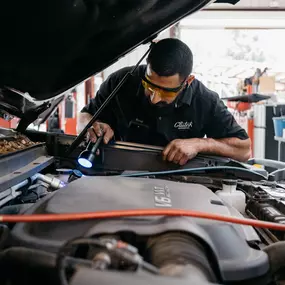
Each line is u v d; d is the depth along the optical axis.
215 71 3.67
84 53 0.83
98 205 0.55
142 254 0.46
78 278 0.31
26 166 0.85
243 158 1.41
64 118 2.58
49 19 0.69
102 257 0.35
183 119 1.42
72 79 0.91
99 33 0.78
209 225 0.51
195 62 3.63
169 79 1.08
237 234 0.54
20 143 0.99
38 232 0.51
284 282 0.54
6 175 0.72
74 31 0.74
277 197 0.81
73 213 0.49
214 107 1.45
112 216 0.48
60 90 0.94
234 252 0.49
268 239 0.65
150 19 0.79
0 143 0.89
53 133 1.17
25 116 1.09
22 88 0.89
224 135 1.45
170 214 0.49
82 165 1.03
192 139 1.21
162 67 1.06
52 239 0.49
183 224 0.47
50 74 0.86
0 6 0.64
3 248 0.48
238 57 3.85
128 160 1.13
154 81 1.10
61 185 0.91
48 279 0.41
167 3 0.76
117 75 1.49
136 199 0.59
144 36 0.84
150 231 0.46
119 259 0.36
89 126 1.09
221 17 2.77
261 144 2.85
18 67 0.81
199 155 1.18
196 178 0.98
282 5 2.72
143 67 1.45
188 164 1.15
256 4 2.73
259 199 0.79
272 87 3.18
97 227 0.47
